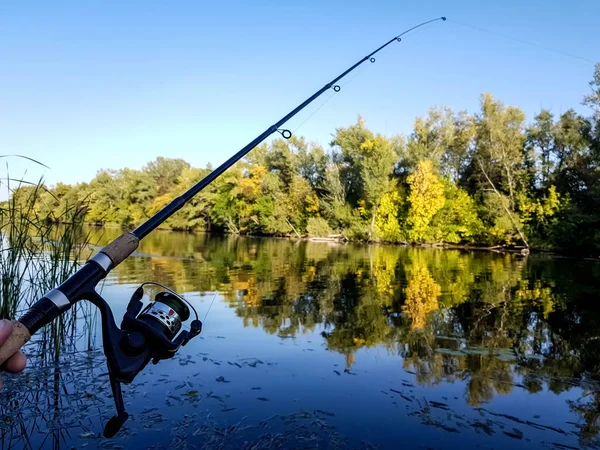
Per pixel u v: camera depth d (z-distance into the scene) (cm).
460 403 411
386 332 654
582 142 2803
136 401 396
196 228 5250
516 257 2364
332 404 401
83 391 415
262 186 4453
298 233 4122
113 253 151
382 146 3475
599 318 773
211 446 323
